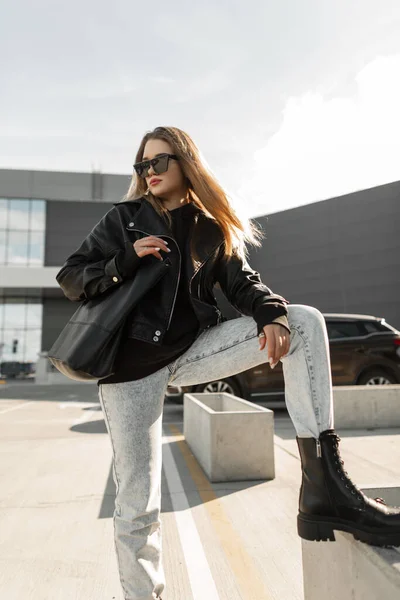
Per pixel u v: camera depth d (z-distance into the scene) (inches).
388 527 38.9
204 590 71.8
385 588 35.4
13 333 976.9
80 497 121.7
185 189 58.2
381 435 208.8
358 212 785.6
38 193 968.9
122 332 47.3
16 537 94.7
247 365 48.3
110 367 45.5
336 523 40.8
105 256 51.9
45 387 649.0
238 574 77.2
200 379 51.4
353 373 273.7
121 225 52.9
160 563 51.0
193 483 134.6
